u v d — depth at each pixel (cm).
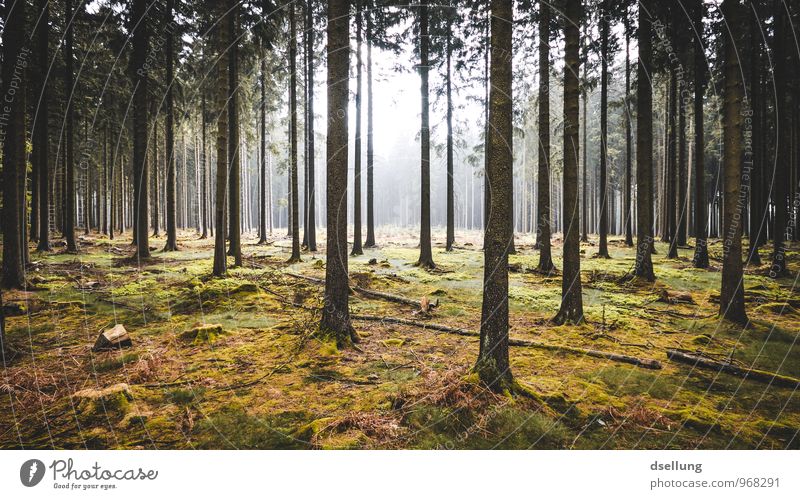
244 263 1507
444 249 2194
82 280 1073
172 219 1895
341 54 633
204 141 2645
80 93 1831
